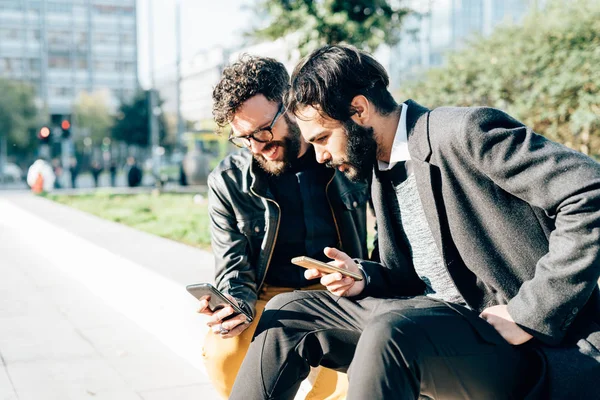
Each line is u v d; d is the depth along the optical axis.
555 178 1.65
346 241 2.72
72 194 20.28
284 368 1.93
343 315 2.03
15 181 48.66
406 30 10.65
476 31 16.59
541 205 1.69
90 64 95.50
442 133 1.83
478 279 1.88
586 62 12.82
